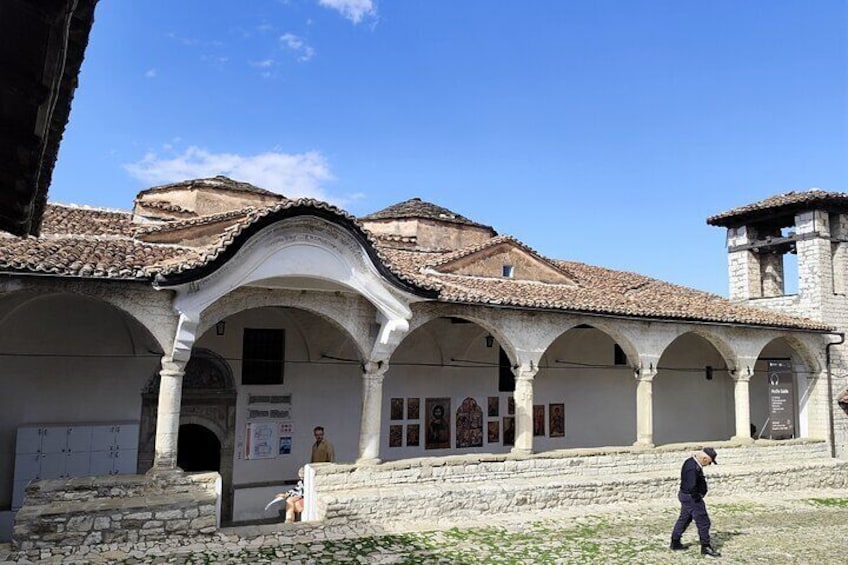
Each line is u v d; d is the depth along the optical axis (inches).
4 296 430.9
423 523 478.9
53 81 113.1
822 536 488.7
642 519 520.4
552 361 788.6
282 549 399.2
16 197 151.1
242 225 427.2
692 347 880.9
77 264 404.8
